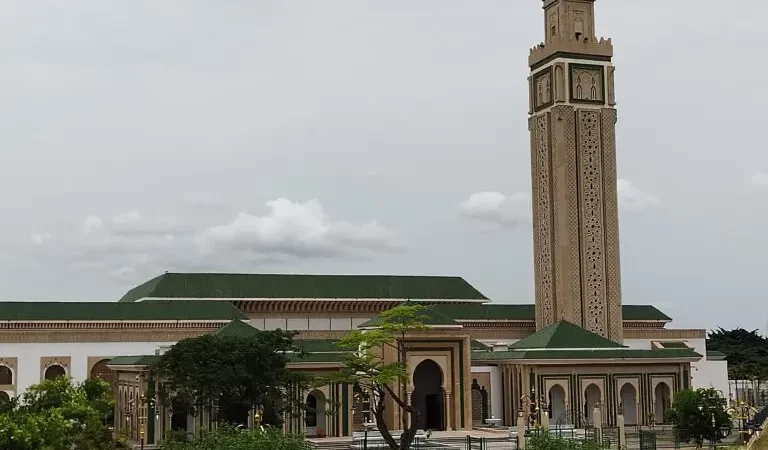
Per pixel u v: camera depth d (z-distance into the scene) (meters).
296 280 110.38
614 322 109.69
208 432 52.88
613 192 111.25
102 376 95.94
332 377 74.69
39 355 94.00
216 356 74.50
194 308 100.25
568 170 109.94
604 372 97.44
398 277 116.00
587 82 112.00
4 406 57.00
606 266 110.12
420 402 95.06
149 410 81.62
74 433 55.84
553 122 110.50
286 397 78.81
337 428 88.88
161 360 75.38
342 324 110.06
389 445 71.19
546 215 111.38
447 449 76.19
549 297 110.00
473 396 99.88
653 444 79.19
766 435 68.44
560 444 54.91
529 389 95.38
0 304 95.06
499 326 113.50
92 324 95.75
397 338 89.06
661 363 99.00
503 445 80.25
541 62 114.19
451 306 113.06
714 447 75.50
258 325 106.94
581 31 112.62
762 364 160.25
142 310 98.31
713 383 118.81
